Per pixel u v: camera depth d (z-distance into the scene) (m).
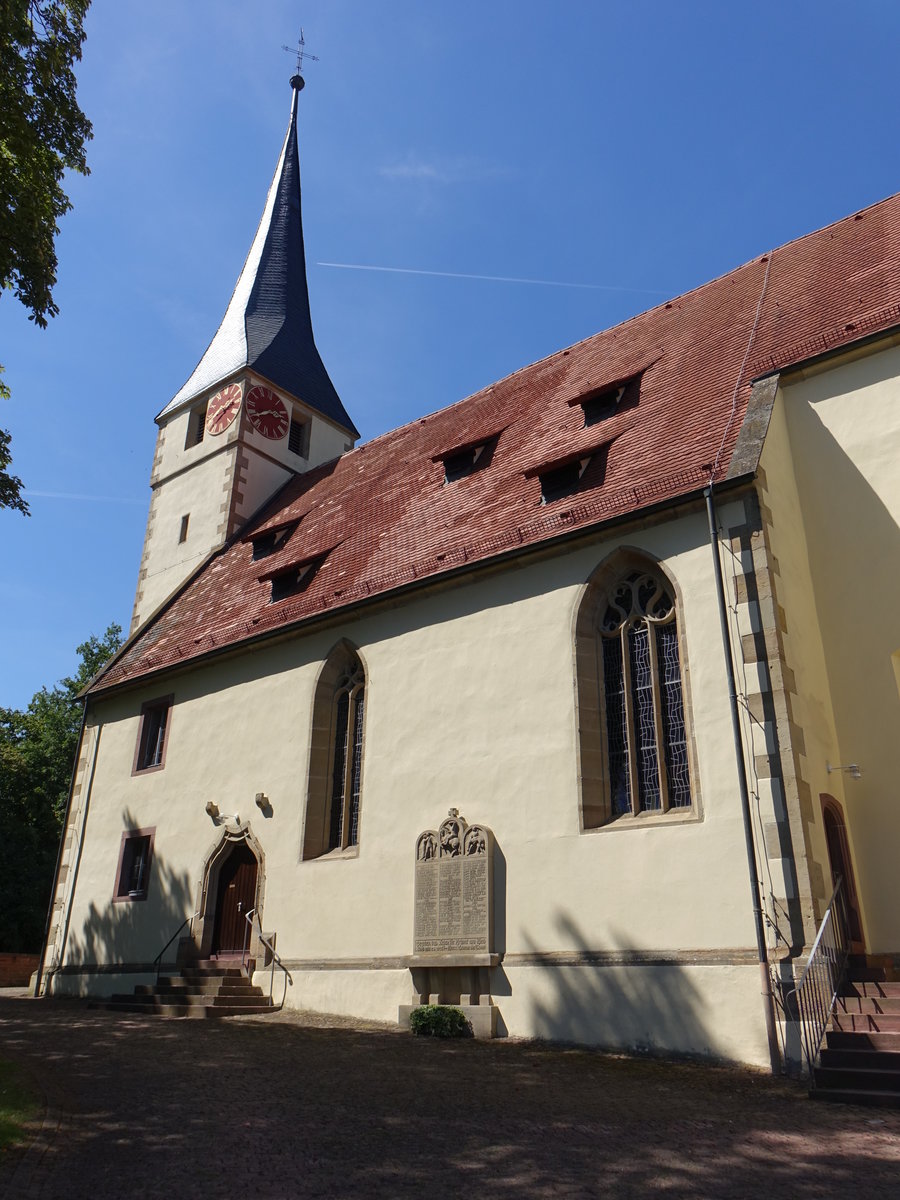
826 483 14.46
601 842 13.23
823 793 12.32
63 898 22.11
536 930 13.53
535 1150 7.62
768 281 19.00
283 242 32.84
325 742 18.05
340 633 18.30
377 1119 8.51
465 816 14.94
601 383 19.39
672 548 13.88
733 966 11.48
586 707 14.12
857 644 13.48
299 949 16.56
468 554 16.52
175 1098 9.16
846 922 11.85
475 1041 13.04
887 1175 7.02
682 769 13.20
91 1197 6.41
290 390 28.73
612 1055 11.96
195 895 18.98
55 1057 11.38
